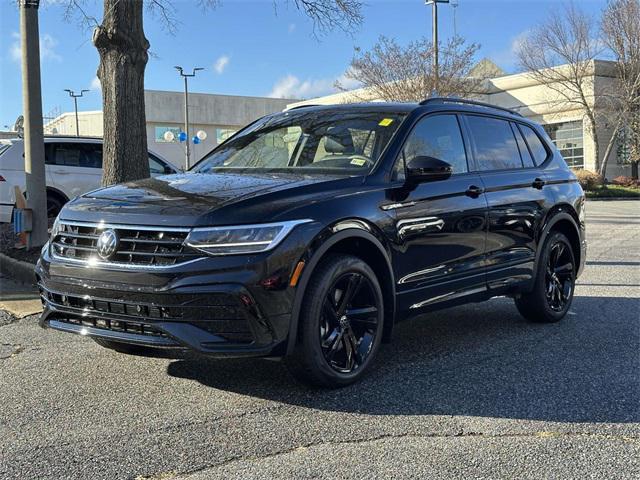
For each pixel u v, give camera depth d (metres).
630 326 6.09
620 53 35.12
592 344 5.44
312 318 3.89
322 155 4.83
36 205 9.05
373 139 4.79
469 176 5.27
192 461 3.18
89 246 3.98
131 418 3.74
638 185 34.34
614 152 37.94
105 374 4.54
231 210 3.76
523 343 5.46
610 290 7.95
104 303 3.88
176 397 4.08
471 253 5.13
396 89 27.33
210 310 3.65
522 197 5.71
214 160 5.32
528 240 5.82
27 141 8.98
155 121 55.50
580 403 4.02
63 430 3.57
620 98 34.88
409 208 4.56
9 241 9.95
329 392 4.17
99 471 3.08
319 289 3.91
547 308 6.11
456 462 3.19
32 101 8.91
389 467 3.13
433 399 4.07
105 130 8.28
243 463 3.16
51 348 5.21
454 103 5.51
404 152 4.75
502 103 40.81
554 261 6.24
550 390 4.26
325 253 4.04
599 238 13.95
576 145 38.03
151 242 3.75
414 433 3.53
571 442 3.44
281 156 4.99
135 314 3.78
